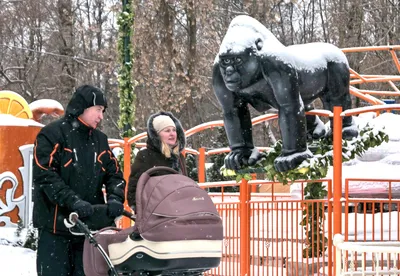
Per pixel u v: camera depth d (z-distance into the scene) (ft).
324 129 31.73
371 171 35.55
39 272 20.31
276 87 28.66
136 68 88.89
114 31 128.06
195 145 106.42
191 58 94.32
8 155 66.33
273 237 36.24
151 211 18.52
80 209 19.21
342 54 31.45
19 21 136.36
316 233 34.27
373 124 31.94
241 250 34.27
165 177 19.10
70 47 107.96
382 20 113.39
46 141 20.13
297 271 31.30
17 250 53.88
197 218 18.42
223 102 30.73
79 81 129.08
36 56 143.02
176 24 100.58
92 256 19.44
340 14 101.40
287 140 28.91
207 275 37.70
